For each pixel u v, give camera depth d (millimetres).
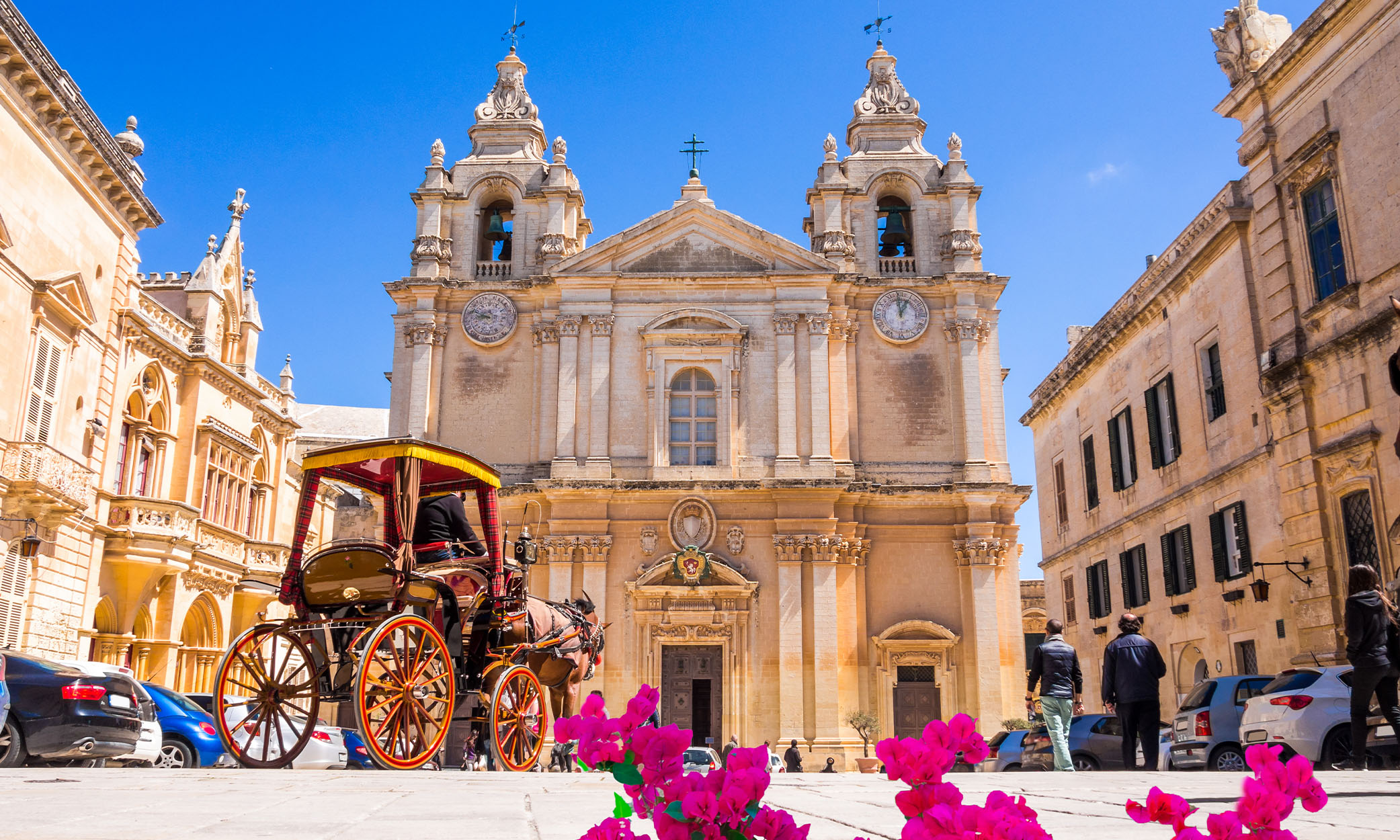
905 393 34438
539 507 32719
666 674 32062
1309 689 14570
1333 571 21203
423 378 34375
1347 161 20984
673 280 34531
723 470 33094
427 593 10633
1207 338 26594
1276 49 23906
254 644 10758
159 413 30094
